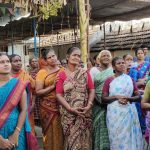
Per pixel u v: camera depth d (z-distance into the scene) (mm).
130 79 5703
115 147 5539
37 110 7641
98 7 10484
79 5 8164
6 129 4352
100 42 16547
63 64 8469
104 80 5855
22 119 4449
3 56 4438
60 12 10406
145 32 15344
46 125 5785
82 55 8117
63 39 16469
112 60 5801
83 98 5473
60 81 5535
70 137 5414
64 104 5418
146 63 7168
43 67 6238
